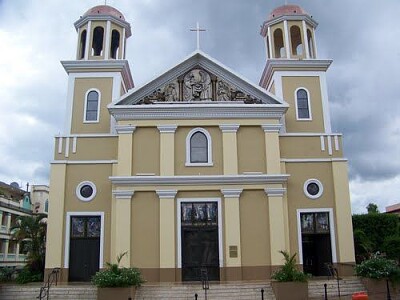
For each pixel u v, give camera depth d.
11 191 57.19
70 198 25.88
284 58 29.06
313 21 30.22
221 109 26.08
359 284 22.20
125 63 28.12
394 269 21.56
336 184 26.34
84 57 28.77
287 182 26.20
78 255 25.34
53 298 21.23
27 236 32.69
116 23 29.59
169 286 21.80
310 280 23.17
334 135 27.20
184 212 25.23
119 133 25.84
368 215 34.38
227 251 24.42
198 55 27.06
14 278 27.02
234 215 24.89
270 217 24.91
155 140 25.97
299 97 28.34
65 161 26.27
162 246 24.39
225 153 25.75
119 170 25.33
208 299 20.59
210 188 25.25
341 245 25.55
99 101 27.69
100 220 25.61
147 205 25.03
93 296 21.23
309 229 25.89
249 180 25.30
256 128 26.39
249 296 20.83
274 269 24.22
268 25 30.31
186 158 25.73
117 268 21.02
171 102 26.42
